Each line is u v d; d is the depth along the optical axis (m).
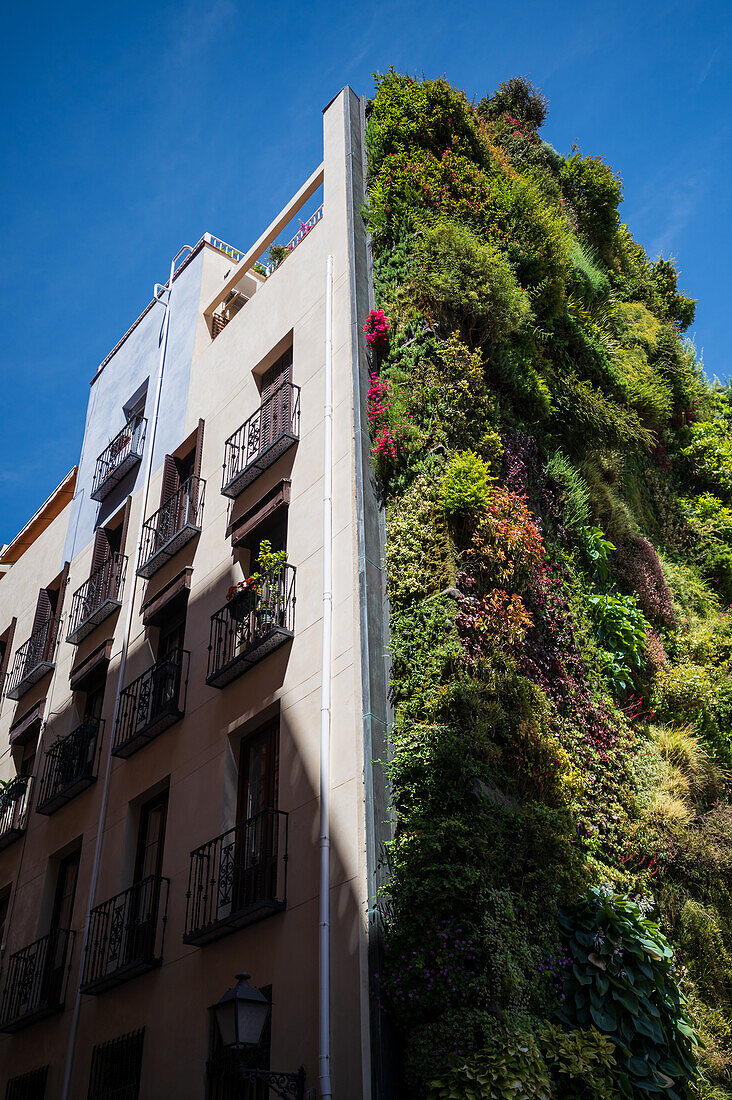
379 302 14.44
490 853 9.46
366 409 13.37
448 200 15.64
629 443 18.45
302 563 12.88
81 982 13.78
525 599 12.45
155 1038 11.98
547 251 16.89
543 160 22.91
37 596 22.75
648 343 21.45
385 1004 9.10
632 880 11.48
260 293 17.05
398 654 11.16
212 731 13.43
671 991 10.22
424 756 10.14
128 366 22.02
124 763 15.52
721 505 20.75
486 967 8.90
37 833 17.55
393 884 9.62
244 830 12.00
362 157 16.59
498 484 13.19
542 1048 8.84
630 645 14.29
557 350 17.09
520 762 10.72
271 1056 9.93
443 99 16.95
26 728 19.83
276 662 12.64
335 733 11.07
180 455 17.91
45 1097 13.60
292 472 13.98
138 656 16.38
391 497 12.48
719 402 23.03
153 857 14.26
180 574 15.69
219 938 11.62
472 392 13.43
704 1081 10.08
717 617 17.52
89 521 21.03
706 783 13.51
